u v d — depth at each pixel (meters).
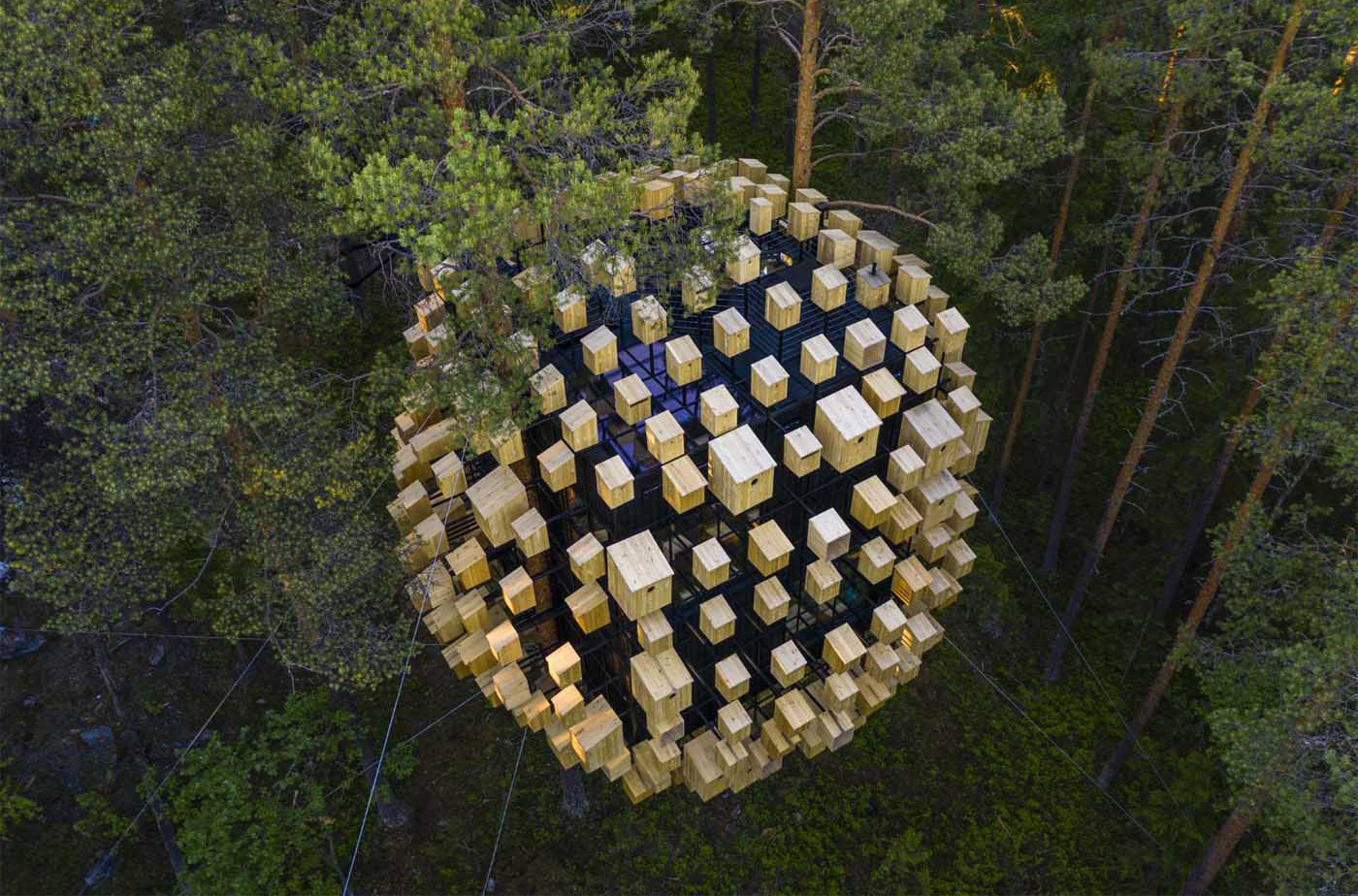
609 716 14.25
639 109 13.51
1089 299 24.16
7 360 11.30
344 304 15.36
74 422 12.09
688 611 14.71
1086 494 27.52
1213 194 23.97
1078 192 21.78
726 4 17.39
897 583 16.34
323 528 14.24
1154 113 20.33
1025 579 26.00
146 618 18.66
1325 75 14.69
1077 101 20.34
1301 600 15.07
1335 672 12.64
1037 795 21.66
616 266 12.34
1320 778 13.10
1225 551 15.91
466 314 12.47
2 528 16.17
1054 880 20.28
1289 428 14.51
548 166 11.27
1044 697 23.56
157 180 12.51
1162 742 22.44
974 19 20.83
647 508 13.80
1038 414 26.19
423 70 11.52
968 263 17.31
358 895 17.56
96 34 11.45
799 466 13.44
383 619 18.11
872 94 16.64
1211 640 17.58
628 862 18.89
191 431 12.16
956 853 20.47
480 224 10.28
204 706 18.56
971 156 16.36
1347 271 13.62
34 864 16.22
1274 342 14.92
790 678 14.47
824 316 15.68
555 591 16.03
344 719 16.97
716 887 18.89
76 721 17.64
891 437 16.12
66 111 11.34
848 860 19.81
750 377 14.43
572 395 14.20
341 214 11.52
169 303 12.36
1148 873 20.42
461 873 18.12
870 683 16.20
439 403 12.46
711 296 13.88
